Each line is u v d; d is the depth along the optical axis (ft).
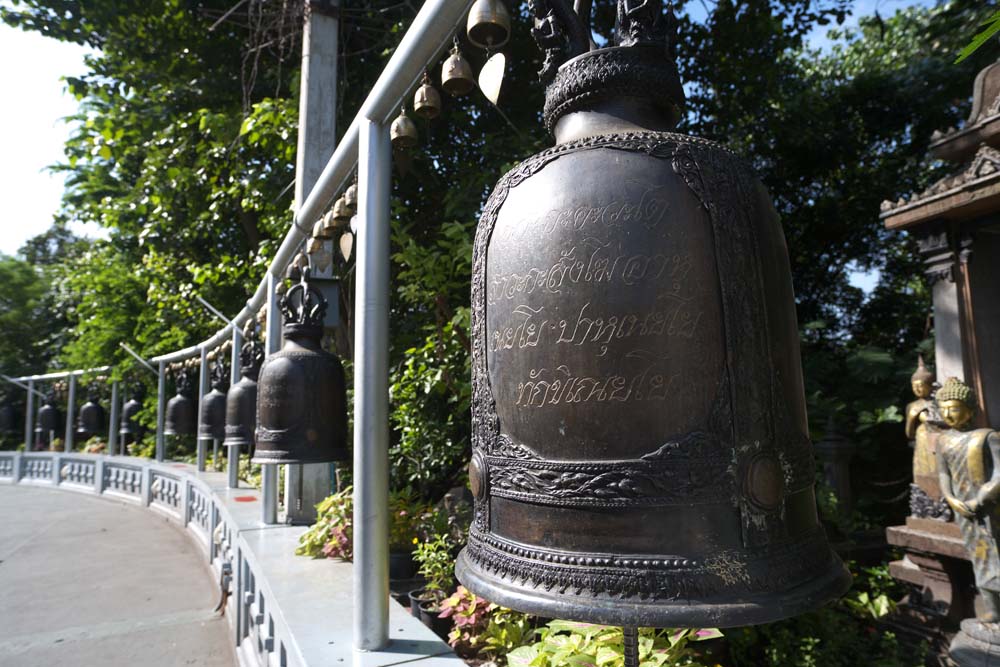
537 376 3.93
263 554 12.87
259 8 22.85
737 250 3.91
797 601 3.54
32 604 21.01
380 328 8.06
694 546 3.61
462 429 19.10
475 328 4.65
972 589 14.17
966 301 15.05
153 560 26.78
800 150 30.01
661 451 3.63
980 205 14.20
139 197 34.30
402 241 18.17
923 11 33.96
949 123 30.04
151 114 30.81
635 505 3.62
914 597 15.53
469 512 16.93
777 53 25.66
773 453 3.77
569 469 3.77
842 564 4.15
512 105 22.02
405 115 8.06
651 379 3.68
